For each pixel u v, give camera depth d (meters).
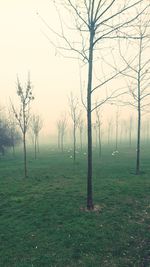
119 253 9.03
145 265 8.28
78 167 30.70
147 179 21.11
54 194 16.94
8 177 24.92
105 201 14.98
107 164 32.28
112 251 9.14
